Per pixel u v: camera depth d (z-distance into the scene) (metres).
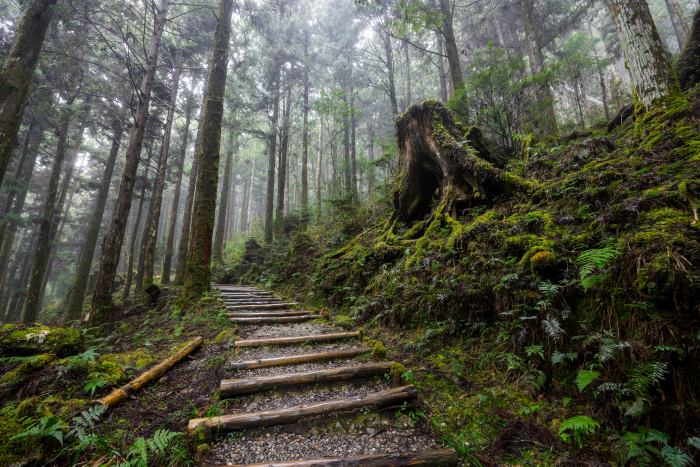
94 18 11.81
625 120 7.31
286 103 24.25
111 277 8.62
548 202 4.96
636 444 2.17
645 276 2.67
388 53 16.66
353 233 11.96
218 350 4.86
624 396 2.48
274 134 22.11
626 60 6.10
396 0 13.11
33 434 2.33
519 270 3.93
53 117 15.35
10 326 4.03
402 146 8.45
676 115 4.92
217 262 21.59
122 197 8.98
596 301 3.01
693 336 2.29
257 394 3.36
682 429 2.13
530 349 3.19
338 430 2.80
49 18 6.60
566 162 5.81
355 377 3.64
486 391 3.26
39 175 27.91
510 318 3.73
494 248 4.74
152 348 5.14
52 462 2.30
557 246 3.82
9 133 5.77
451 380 3.54
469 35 18.70
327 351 4.48
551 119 8.81
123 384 3.49
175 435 2.55
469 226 5.55
